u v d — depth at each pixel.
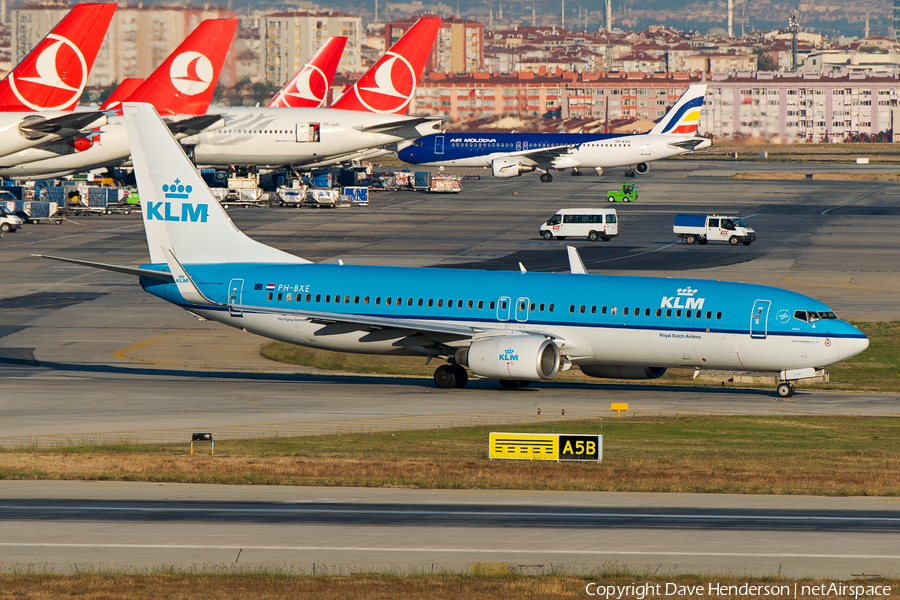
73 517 115.50
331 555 102.19
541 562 100.00
